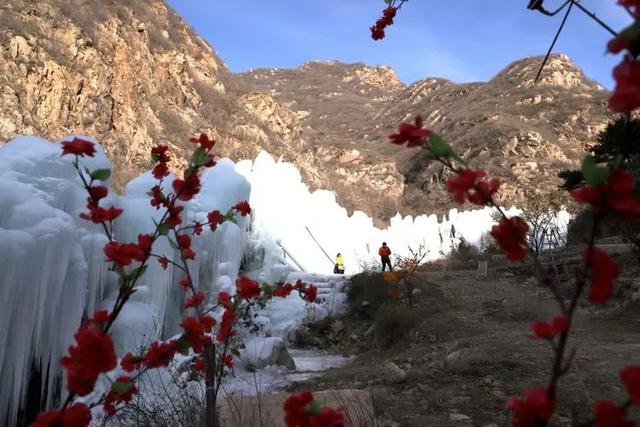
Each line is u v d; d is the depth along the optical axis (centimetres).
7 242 447
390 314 1032
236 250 1106
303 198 1909
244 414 429
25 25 2902
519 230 105
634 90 72
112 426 427
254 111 5212
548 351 633
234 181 1175
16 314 466
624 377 82
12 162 546
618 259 1237
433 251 2492
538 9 182
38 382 557
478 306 1095
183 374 637
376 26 244
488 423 442
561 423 418
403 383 578
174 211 201
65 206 589
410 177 6950
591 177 87
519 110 7975
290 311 1282
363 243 2175
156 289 732
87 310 614
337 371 755
